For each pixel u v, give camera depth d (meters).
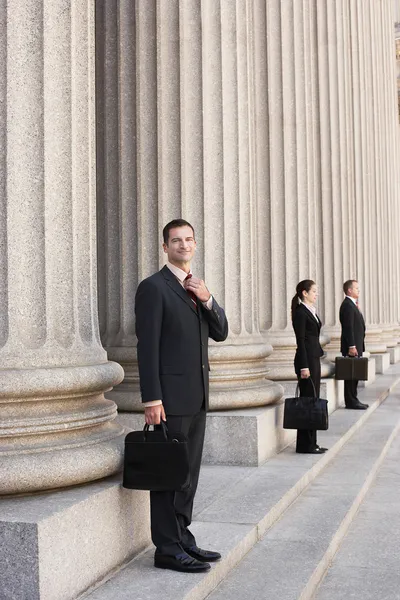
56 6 4.75
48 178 4.66
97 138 8.56
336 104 16.34
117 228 8.44
